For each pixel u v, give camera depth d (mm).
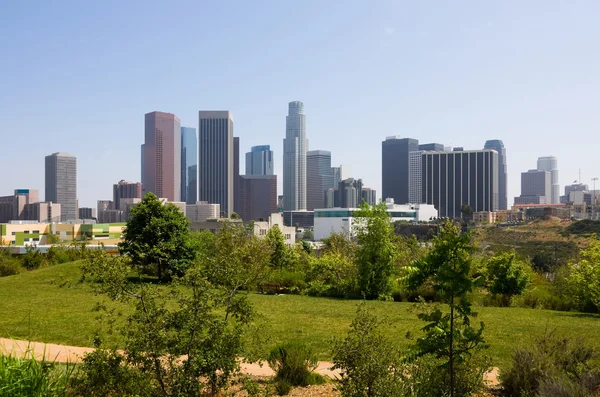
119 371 6004
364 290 28844
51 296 23734
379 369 6711
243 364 10844
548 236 121062
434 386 6910
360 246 31672
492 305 26281
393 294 28578
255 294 28625
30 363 6191
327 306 22953
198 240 36719
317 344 13820
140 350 6039
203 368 6379
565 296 25562
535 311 22375
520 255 35500
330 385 9242
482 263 14039
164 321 6207
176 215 32812
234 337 6602
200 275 6637
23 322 16469
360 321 7484
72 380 6344
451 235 6531
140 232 31000
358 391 6672
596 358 9055
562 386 7262
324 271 31359
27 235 110750
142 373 6094
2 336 14062
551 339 9938
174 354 6266
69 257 45188
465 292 6426
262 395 8156
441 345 6586
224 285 7352
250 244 33188
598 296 22375
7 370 5879
